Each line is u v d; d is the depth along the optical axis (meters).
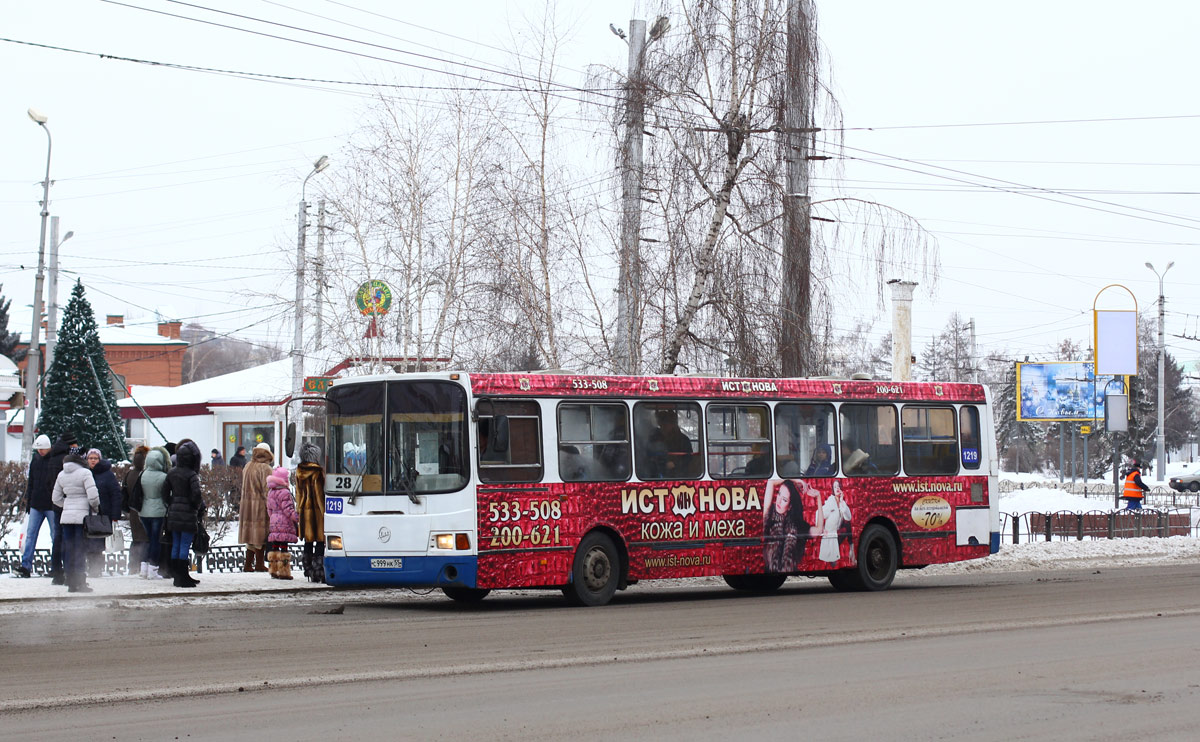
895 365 33.38
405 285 30.73
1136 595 19.42
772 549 20.30
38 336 38.84
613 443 18.84
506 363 27.48
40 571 20.12
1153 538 35.47
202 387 56.56
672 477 19.38
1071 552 31.59
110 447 39.41
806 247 25.19
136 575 20.38
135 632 14.24
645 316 25.34
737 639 13.69
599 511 18.53
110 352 80.44
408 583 17.42
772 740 8.31
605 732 8.55
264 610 17.03
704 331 25.19
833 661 11.92
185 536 18.62
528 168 27.20
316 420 35.84
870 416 21.92
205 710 9.42
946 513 22.72
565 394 18.41
